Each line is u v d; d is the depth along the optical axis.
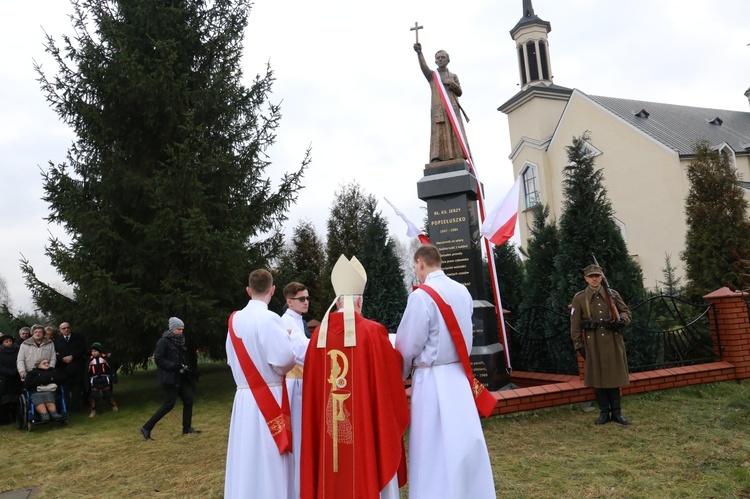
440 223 8.16
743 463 4.48
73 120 10.87
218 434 7.23
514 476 4.52
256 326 3.54
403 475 3.37
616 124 25.52
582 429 5.87
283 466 3.42
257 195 12.13
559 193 28.77
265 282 3.78
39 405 8.30
